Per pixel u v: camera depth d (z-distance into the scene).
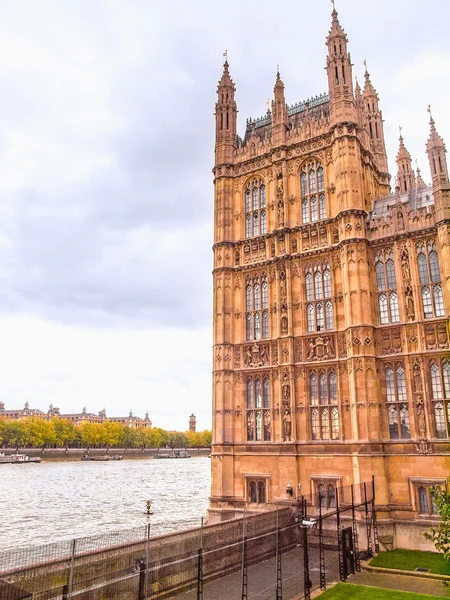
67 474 126.19
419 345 34.56
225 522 26.67
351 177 38.59
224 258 44.03
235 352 42.12
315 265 39.91
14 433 199.25
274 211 42.78
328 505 34.62
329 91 41.59
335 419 36.50
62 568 17.94
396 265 36.75
